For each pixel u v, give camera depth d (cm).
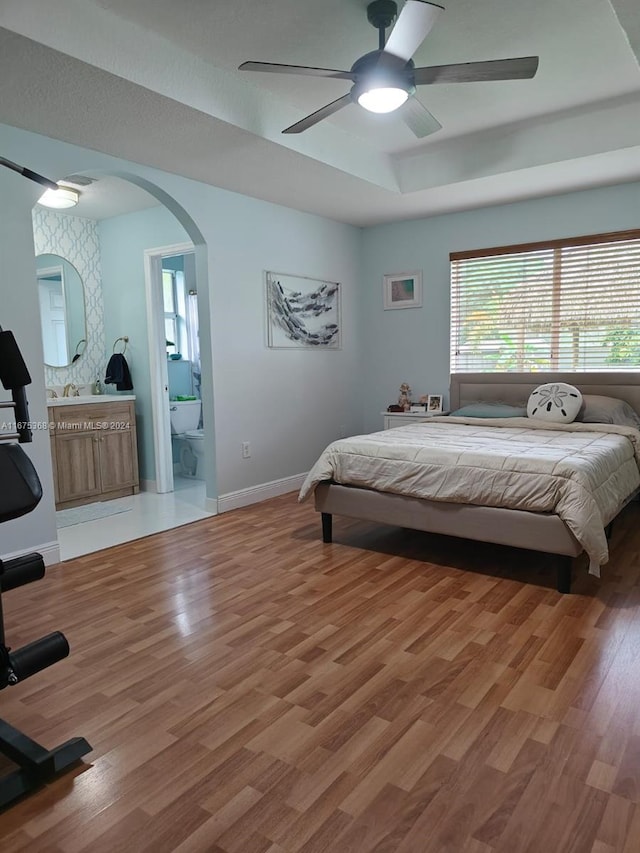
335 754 169
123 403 496
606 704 190
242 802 152
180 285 640
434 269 525
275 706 193
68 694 203
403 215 514
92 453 474
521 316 488
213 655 227
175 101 270
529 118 367
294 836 140
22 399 168
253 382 455
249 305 446
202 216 403
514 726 180
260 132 315
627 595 274
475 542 358
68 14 226
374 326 569
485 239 495
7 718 190
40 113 280
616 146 353
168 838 141
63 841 141
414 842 138
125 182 411
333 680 208
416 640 235
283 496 484
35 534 323
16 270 303
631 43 230
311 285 507
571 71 303
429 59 288
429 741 174
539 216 466
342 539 369
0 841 141
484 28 260
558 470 277
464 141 403
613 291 446
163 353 508
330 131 368
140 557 341
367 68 239
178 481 567
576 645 228
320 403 528
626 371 443
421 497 314
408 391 545
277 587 292
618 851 134
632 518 404
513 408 453
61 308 505
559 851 134
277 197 444
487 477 293
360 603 271
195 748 173
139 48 253
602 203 438
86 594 289
